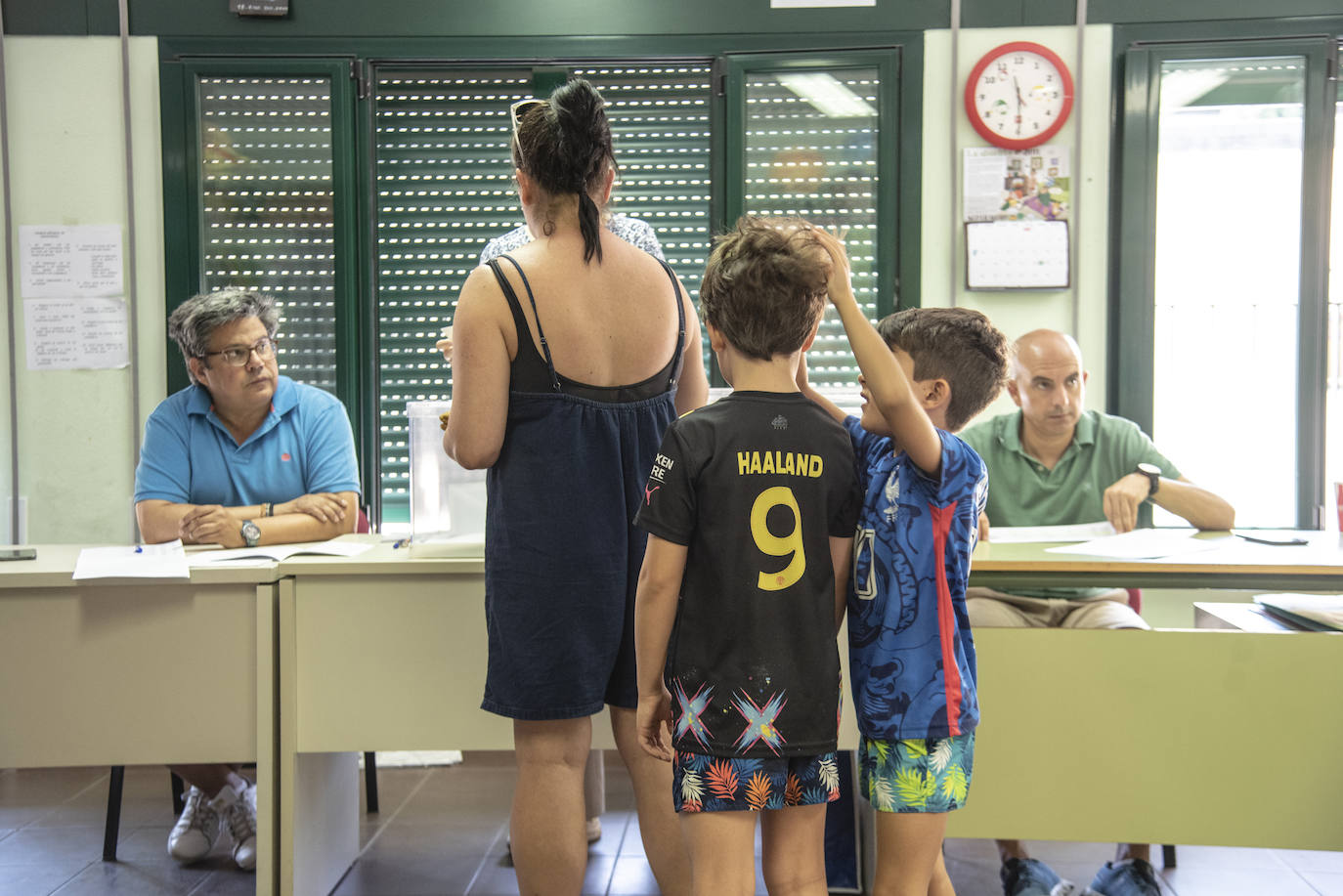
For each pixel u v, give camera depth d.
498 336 1.53
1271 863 2.37
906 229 3.29
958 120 3.28
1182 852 2.43
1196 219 3.28
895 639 1.43
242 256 3.32
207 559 1.94
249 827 2.35
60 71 3.27
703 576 1.35
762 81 3.33
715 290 1.40
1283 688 1.78
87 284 3.29
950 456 1.44
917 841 1.44
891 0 3.27
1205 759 1.80
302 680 1.90
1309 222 3.21
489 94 3.36
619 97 3.35
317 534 2.25
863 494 1.46
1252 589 1.83
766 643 1.33
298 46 3.29
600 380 1.57
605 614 1.56
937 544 1.44
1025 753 1.83
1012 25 3.26
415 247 3.38
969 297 3.31
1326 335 3.23
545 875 1.59
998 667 1.83
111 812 2.38
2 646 1.88
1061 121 3.22
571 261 1.57
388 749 1.89
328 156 3.30
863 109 3.32
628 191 3.38
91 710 1.89
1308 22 3.18
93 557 1.97
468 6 3.29
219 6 3.27
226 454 2.47
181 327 2.39
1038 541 2.19
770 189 3.35
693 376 1.80
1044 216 3.26
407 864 2.36
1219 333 3.28
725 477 1.34
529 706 1.54
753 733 1.32
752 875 1.35
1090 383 3.29
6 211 3.28
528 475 1.55
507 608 1.56
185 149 3.27
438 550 1.91
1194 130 3.27
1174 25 3.21
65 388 3.29
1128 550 1.96
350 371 3.31
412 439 1.91
